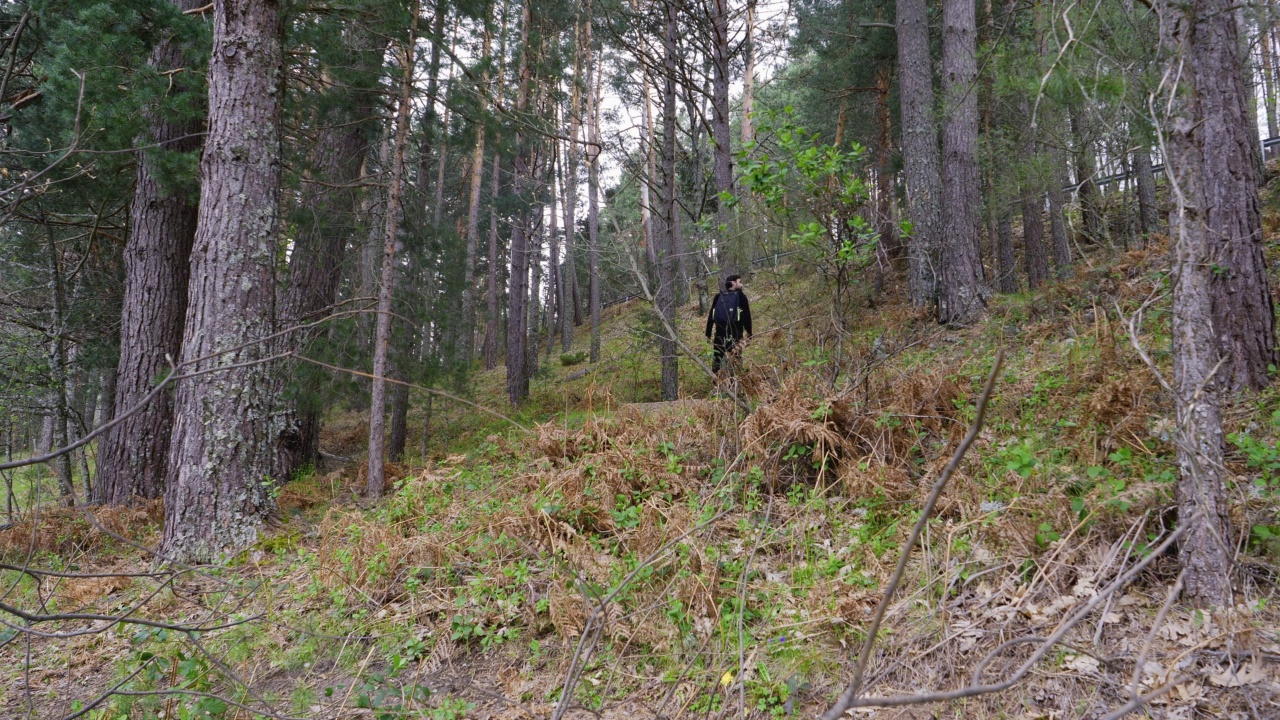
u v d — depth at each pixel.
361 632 4.40
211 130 6.40
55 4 7.82
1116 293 7.35
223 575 5.43
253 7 6.48
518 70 13.30
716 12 11.52
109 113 7.33
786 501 5.02
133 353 8.98
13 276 11.46
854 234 5.84
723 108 11.45
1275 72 11.20
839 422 5.37
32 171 8.62
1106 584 3.37
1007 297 10.27
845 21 16.52
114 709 3.76
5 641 2.64
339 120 11.01
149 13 7.70
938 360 7.97
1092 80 4.14
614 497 5.25
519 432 8.42
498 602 4.38
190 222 9.34
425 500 6.23
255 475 6.29
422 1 9.29
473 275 19.86
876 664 3.36
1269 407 4.63
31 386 9.83
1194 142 3.08
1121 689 2.86
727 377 6.16
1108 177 7.48
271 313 6.54
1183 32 3.09
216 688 3.95
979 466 4.67
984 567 3.78
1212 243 5.11
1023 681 3.05
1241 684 2.71
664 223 11.84
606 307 36.09
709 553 4.32
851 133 19.05
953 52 10.41
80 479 11.50
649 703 3.48
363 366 10.60
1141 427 4.21
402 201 11.33
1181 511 3.19
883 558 4.10
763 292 12.79
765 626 3.79
